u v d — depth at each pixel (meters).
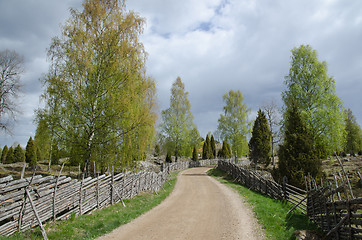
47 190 7.27
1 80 22.62
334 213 6.07
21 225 6.32
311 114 19.70
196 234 6.74
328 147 19.83
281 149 14.49
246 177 18.56
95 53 11.81
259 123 28.47
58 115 10.82
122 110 11.44
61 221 7.56
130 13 12.73
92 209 9.57
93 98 11.29
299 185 13.07
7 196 6.00
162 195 14.14
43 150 11.98
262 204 10.52
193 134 46.38
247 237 6.46
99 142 11.50
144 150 14.27
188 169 39.44
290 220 8.08
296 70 21.86
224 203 11.34
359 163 20.88
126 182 12.36
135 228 7.34
